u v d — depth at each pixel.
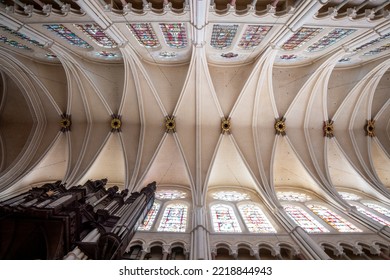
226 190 16.48
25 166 15.45
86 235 7.86
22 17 9.06
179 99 15.16
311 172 15.31
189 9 9.07
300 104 15.55
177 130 15.98
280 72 15.23
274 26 10.06
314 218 12.89
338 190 16.23
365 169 15.36
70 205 7.86
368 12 8.83
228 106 15.73
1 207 6.82
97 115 16.00
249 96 15.23
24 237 6.82
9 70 14.02
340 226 11.98
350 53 12.49
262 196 14.50
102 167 16.53
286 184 16.66
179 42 12.32
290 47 12.46
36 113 15.95
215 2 10.18
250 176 15.34
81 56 14.05
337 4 9.55
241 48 12.86
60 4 8.84
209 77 14.21
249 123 16.09
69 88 15.02
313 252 9.24
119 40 11.12
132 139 15.98
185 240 10.45
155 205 14.27
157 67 14.89
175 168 16.36
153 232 10.97
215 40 12.12
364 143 16.09
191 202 14.59
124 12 9.22
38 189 9.01
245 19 9.55
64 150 16.42
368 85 14.70
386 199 14.09
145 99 15.42
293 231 10.82
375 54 13.02
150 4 9.22
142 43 12.51
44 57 13.99
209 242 10.15
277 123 15.75
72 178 15.05
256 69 13.87
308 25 9.74
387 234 10.52
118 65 15.01
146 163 15.58
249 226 12.00
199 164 15.27
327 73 14.11
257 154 15.62
